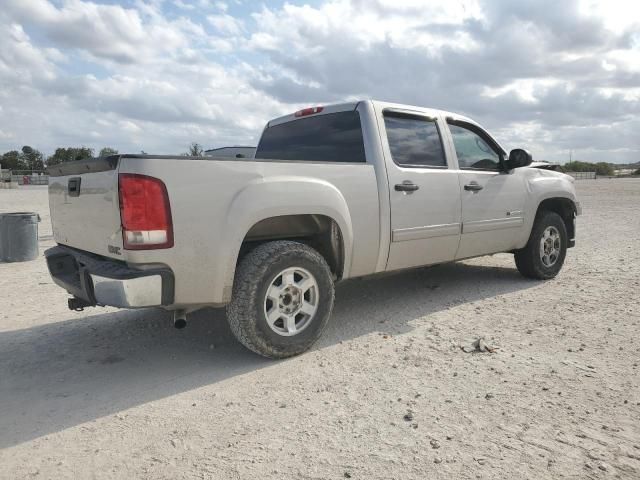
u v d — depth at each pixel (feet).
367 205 13.51
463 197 16.16
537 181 19.02
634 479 7.11
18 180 187.42
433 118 16.07
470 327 14.02
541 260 19.33
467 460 7.64
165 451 8.20
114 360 12.49
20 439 8.77
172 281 10.31
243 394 10.22
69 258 12.78
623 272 20.62
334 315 15.64
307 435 8.52
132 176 9.85
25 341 13.98
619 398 9.52
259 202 11.23
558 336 13.01
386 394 9.96
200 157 10.57
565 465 7.45
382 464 7.61
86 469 7.77
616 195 77.77
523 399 9.57
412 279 20.42
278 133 17.34
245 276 11.20
